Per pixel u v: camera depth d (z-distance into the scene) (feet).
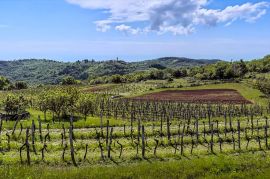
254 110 260.21
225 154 110.32
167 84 517.55
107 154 105.91
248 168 88.84
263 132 144.25
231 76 592.60
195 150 114.93
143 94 417.90
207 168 86.63
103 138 128.47
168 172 82.23
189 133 139.74
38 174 76.23
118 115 241.55
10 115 178.29
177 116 239.09
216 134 140.77
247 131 147.02
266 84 386.73
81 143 115.03
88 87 545.85
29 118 181.37
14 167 82.07
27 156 93.15
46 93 198.59
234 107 265.75
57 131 134.92
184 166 86.12
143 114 238.68
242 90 417.49
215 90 430.61
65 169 85.46
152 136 133.69
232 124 159.43
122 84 571.69
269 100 328.29
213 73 601.62
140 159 102.37
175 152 109.09
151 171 82.12
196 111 234.79
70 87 212.43
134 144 118.62
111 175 78.18
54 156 100.83
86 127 147.33
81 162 97.50
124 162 99.30
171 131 139.33
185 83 516.32
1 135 123.65
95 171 80.43
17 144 112.37
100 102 279.90
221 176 81.71
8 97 199.11
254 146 121.49
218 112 251.39
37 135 125.70
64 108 193.67
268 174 83.46
